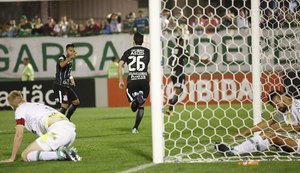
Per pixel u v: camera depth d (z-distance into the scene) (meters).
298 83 30.47
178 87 32.41
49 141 22.30
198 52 52.94
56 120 22.48
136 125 34.94
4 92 60.56
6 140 32.75
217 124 38.38
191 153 23.86
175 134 32.44
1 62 66.00
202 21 43.25
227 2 39.16
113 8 77.19
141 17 69.44
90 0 77.12
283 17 27.47
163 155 21.66
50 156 22.23
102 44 65.50
